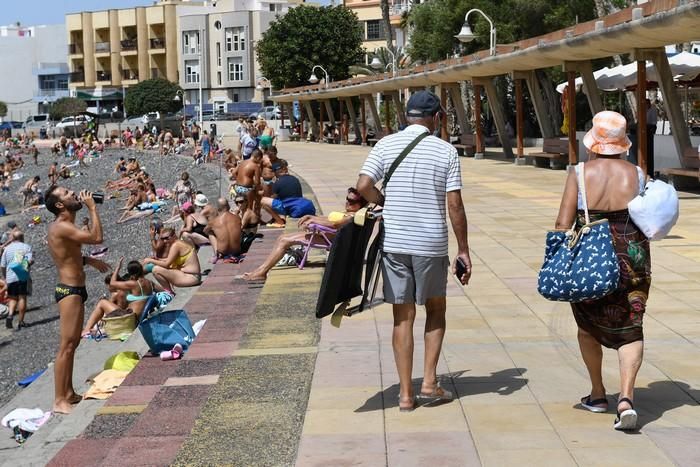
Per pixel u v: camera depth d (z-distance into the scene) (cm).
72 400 808
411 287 537
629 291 495
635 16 1652
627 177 500
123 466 503
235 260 1345
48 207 805
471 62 2753
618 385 590
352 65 6638
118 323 1141
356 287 547
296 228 1505
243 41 9275
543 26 3888
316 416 550
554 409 546
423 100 543
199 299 1041
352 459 477
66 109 9612
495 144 4100
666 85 1819
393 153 534
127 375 747
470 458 472
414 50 4559
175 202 3172
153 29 9794
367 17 8344
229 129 7638
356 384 615
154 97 8950
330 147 4675
